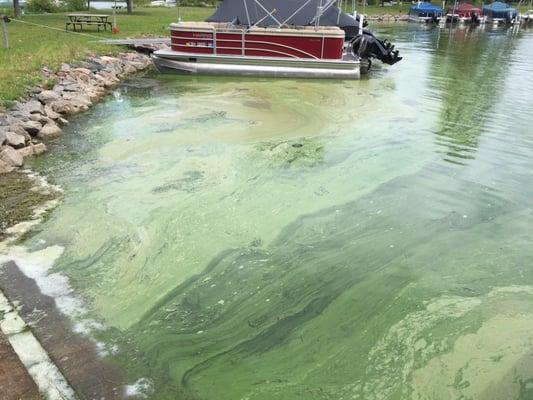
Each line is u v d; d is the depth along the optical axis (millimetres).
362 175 5953
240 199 5195
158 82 11164
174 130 7430
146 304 3529
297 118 8383
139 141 6859
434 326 3412
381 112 8953
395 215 4992
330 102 9656
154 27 18828
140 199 5094
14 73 8781
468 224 4855
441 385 2904
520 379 2951
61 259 3982
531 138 7582
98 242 4258
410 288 3840
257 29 11711
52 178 5527
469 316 3521
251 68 11836
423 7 37688
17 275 3732
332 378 2945
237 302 3613
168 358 3037
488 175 6086
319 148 6840
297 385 2885
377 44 13391
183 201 5086
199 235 4469
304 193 5406
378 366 3047
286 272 3992
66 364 2887
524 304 3666
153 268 3957
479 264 4188
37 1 25422
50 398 2604
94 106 8758
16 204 4859
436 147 7059
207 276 3898
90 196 5098
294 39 11797
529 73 13727
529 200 5418
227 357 3080
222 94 10078
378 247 4402
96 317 3352
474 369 3027
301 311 3541
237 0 12805
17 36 13273
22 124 6621
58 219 4598
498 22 36938
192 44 11852
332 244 4426
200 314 3465
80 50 11945
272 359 3082
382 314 3533
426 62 15750
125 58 12820
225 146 6770
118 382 2809
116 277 3807
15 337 3068
